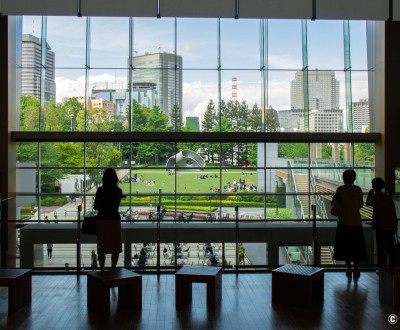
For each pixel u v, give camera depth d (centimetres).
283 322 661
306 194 1788
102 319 670
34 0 1239
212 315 688
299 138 1720
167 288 819
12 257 1518
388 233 862
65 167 1770
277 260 1520
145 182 1777
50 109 1750
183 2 1259
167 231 1391
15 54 1694
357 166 1788
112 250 789
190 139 1694
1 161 1612
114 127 1766
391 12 1266
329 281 862
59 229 1520
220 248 1159
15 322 658
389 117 1675
